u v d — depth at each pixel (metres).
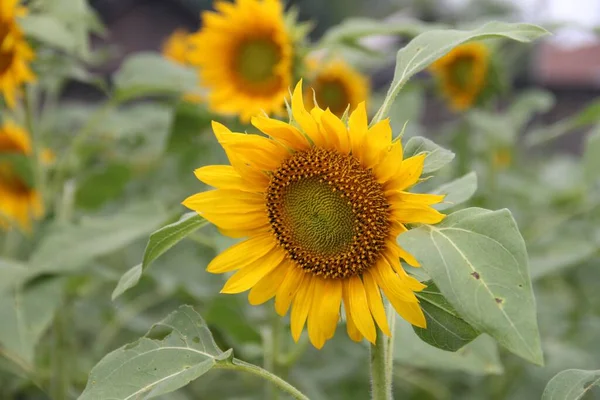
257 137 0.87
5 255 1.56
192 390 1.64
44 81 1.42
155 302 1.69
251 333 1.24
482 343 1.02
